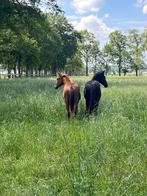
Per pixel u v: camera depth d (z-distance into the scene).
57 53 91.75
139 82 43.56
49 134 10.87
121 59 121.56
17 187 7.20
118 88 29.34
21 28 38.00
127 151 8.97
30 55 71.06
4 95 20.44
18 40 49.72
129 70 122.31
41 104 15.42
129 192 6.44
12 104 16.42
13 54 66.94
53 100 16.30
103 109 14.96
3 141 10.17
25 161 8.74
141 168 7.84
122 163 8.13
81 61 131.00
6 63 76.25
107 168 7.81
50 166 8.27
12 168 8.44
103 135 10.00
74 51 103.94
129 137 9.83
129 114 13.80
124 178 6.79
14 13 34.97
